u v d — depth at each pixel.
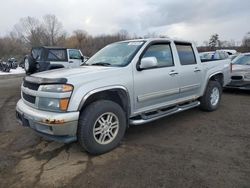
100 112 3.75
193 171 3.35
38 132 3.72
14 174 3.35
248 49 42.00
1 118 5.93
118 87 3.97
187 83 5.31
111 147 3.97
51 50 10.48
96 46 48.75
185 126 5.21
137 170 3.38
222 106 6.91
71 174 3.32
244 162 3.60
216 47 46.72
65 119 3.42
